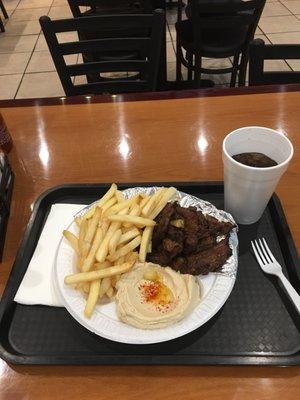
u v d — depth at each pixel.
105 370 0.63
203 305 0.66
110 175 0.98
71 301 0.68
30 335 0.68
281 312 0.69
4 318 0.70
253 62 1.24
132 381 0.61
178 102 1.19
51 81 2.97
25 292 0.73
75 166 1.01
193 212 0.78
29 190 0.96
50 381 0.62
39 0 4.11
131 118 1.15
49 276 0.76
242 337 0.66
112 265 0.72
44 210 0.91
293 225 0.83
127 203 0.80
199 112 1.15
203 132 1.08
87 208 0.83
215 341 0.65
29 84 2.96
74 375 0.63
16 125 1.15
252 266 0.77
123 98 1.22
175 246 0.71
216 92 1.21
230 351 0.64
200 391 0.60
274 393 0.59
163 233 0.74
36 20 3.75
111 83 1.46
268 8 3.61
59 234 0.83
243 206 0.80
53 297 0.72
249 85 1.31
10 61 3.24
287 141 0.73
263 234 0.83
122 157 1.03
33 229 0.86
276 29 3.30
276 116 1.11
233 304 0.71
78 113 1.18
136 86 1.47
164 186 0.93
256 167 0.71
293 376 0.61
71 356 0.64
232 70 2.28
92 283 0.68
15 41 3.48
